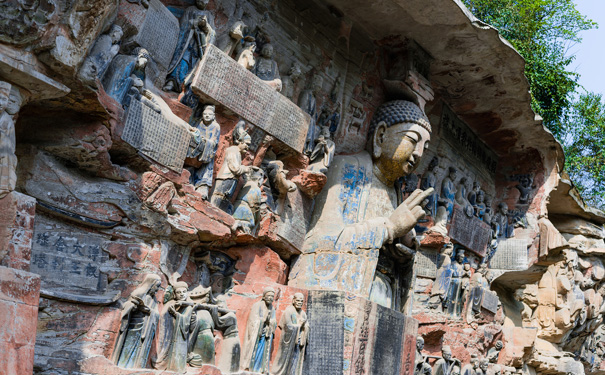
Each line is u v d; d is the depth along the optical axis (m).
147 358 9.59
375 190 13.98
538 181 18.75
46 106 8.84
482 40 14.00
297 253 12.90
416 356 15.07
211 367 10.45
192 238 10.67
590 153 25.00
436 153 16.50
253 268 11.91
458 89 15.97
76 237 9.37
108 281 9.55
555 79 22.52
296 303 11.96
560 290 20.47
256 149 11.81
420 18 13.41
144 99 9.73
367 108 14.30
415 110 13.99
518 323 20.97
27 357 7.09
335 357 12.10
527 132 17.66
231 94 11.17
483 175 18.44
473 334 17.28
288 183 12.10
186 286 10.33
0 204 7.24
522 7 22.36
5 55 7.29
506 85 15.59
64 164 9.34
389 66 14.52
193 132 10.58
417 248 14.34
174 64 10.62
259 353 11.33
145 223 9.91
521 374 19.80
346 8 13.34
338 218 13.05
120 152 9.68
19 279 7.14
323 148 12.82
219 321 10.96
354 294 12.43
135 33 9.74
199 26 10.82
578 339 22.22
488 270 18.55
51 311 8.93
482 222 17.77
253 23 12.05
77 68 8.04
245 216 11.37
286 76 12.67
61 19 7.59
